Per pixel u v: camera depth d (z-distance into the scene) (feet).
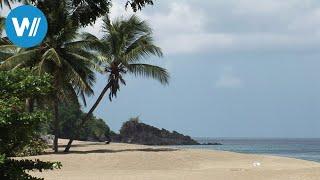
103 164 95.50
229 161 106.83
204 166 97.04
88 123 366.63
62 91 131.03
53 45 124.88
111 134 460.55
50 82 28.91
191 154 112.88
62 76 125.49
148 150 125.80
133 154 108.88
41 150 111.55
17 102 27.37
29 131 27.68
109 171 84.23
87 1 38.11
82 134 361.10
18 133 27.55
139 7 37.29
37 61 126.21
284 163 105.19
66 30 121.29
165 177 72.13
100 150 130.52
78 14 38.58
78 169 87.10
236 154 120.88
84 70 130.52
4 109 26.50
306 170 78.33
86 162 96.73
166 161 101.40
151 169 89.71
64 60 124.47
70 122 349.82
